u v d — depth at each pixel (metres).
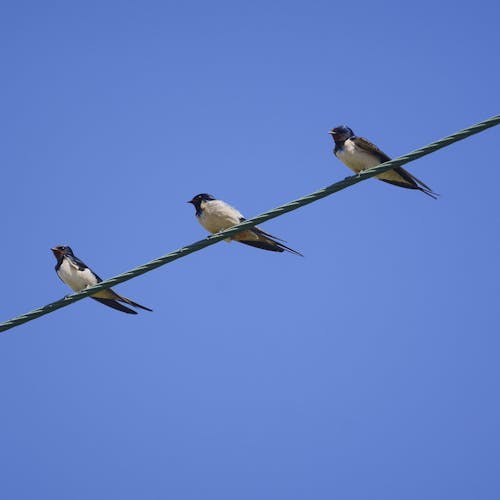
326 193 11.91
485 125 11.15
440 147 11.41
